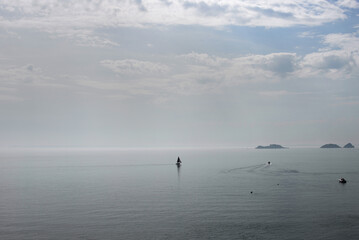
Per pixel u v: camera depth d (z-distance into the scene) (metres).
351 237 62.69
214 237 62.78
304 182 130.38
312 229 66.94
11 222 72.25
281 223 70.69
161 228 67.81
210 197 98.56
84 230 66.75
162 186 123.62
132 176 163.75
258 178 146.75
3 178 155.75
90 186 125.31
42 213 79.62
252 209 82.44
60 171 195.25
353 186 118.81
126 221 72.38
